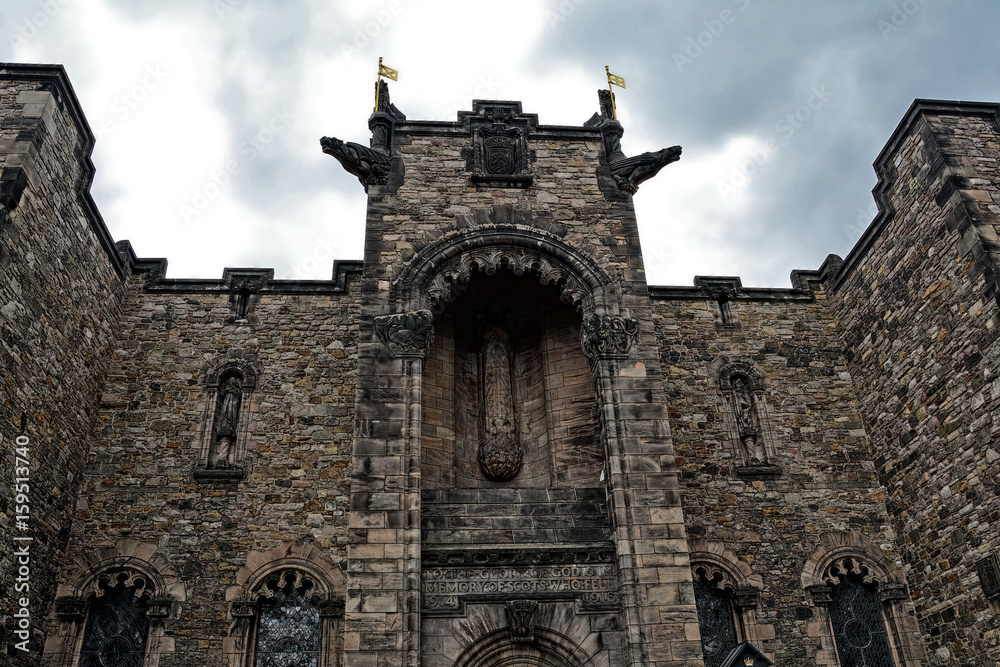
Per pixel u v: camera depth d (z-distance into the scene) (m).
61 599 15.24
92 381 16.97
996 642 14.23
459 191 16.94
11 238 13.41
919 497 16.52
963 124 16.28
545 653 13.17
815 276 20.75
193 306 18.80
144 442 17.09
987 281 14.51
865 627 16.69
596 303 15.79
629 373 14.95
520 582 13.43
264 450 17.23
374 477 13.55
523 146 17.80
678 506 13.69
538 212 16.83
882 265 18.03
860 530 17.44
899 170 17.30
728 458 18.12
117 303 18.30
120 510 16.30
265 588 15.84
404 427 14.08
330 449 17.36
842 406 18.94
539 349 18.17
